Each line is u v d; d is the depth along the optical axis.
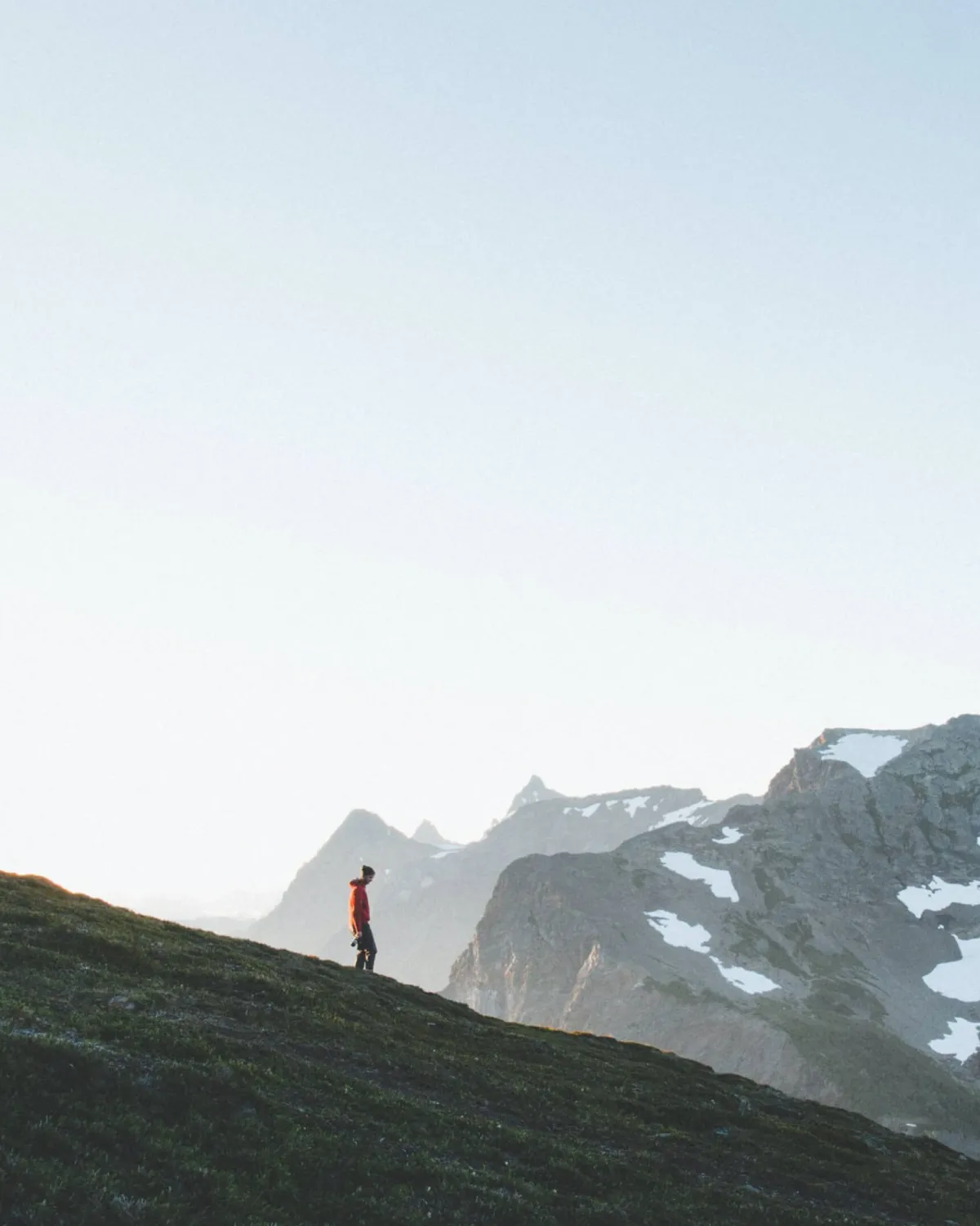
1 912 47.16
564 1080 48.84
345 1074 39.16
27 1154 25.91
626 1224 32.81
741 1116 50.78
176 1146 28.36
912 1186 46.75
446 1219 29.42
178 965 46.88
